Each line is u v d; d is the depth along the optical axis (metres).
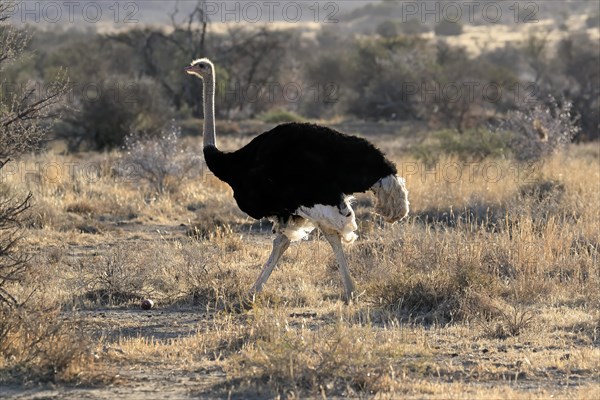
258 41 114.44
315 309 23.88
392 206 24.16
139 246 32.97
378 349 18.72
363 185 23.88
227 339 20.86
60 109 68.94
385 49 121.38
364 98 107.19
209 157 25.22
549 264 27.84
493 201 38.19
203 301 25.12
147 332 22.34
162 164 46.56
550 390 17.61
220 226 36.84
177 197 44.69
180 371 18.89
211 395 17.23
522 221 30.86
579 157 54.62
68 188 44.28
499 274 27.25
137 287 26.09
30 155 55.44
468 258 26.72
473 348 20.62
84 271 28.05
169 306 25.00
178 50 117.88
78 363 18.56
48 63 120.06
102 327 22.64
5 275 21.95
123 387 17.81
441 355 19.94
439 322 23.05
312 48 172.75
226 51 111.50
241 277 26.27
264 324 20.66
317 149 23.70
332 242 24.39
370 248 29.97
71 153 68.69
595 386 17.55
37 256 29.64
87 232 36.81
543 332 21.77
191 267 26.97
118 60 122.00
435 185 41.66
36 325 19.59
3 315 20.19
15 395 17.23
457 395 16.67
